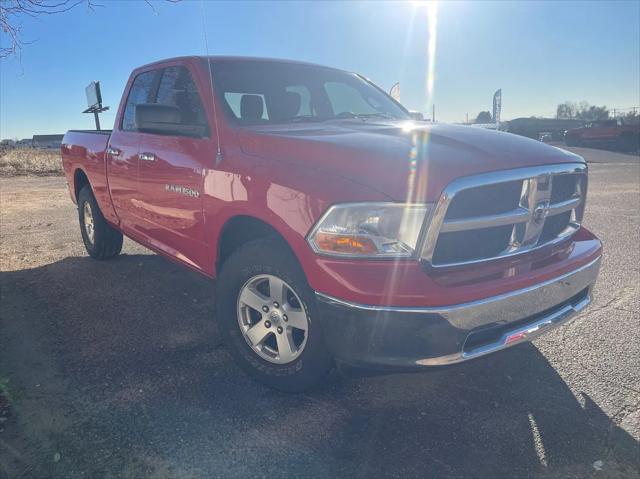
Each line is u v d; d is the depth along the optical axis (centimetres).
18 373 308
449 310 227
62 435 248
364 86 461
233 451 239
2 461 230
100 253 536
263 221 273
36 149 2134
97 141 491
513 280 250
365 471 227
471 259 248
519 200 262
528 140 304
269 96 376
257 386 296
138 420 262
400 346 230
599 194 1070
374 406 278
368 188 236
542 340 354
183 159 341
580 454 238
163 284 473
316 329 258
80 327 377
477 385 299
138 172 402
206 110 344
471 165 245
